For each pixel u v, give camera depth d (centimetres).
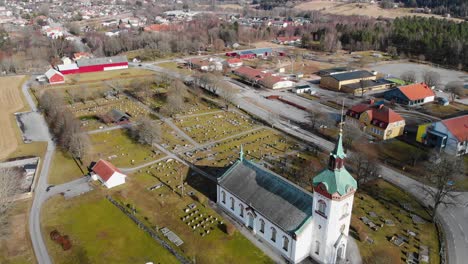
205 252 7231
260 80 19550
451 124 11725
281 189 7494
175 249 7312
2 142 12338
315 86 19638
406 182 9869
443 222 8231
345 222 6706
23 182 9725
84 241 7531
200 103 16338
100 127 13400
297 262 6912
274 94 18038
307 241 6900
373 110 13250
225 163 10812
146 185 9631
